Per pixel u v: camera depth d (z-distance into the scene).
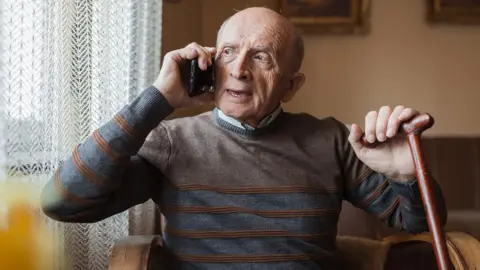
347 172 1.24
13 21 1.00
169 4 1.98
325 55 2.69
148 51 1.41
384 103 2.71
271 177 1.16
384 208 1.21
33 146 1.06
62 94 1.13
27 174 1.06
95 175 1.00
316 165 1.20
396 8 2.67
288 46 1.18
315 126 1.26
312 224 1.15
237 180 1.15
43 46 1.06
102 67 1.21
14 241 1.05
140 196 1.16
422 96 2.72
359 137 1.09
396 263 1.28
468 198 2.37
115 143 1.01
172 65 1.07
